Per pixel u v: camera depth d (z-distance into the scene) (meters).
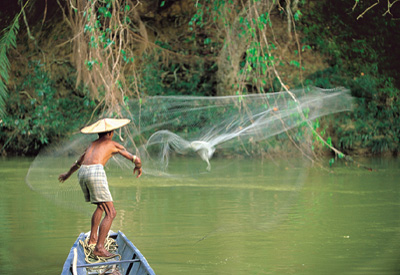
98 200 9.02
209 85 30.19
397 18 29.78
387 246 10.32
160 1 30.64
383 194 16.44
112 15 16.44
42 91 28.22
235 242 10.63
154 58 29.84
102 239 8.85
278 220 12.75
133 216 13.29
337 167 23.73
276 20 30.81
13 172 22.27
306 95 27.66
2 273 8.75
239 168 23.52
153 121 28.06
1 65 18.41
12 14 27.58
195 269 8.86
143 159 26.48
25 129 28.55
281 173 21.80
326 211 13.79
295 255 9.70
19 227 12.13
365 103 29.39
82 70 21.86
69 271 7.37
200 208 14.32
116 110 16.09
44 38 29.25
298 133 24.72
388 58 30.38
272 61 16.33
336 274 8.61
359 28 30.75
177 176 21.16
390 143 29.14
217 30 28.39
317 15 31.02
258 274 8.59
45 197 16.41
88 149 9.40
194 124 28.22
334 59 30.44
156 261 9.34
